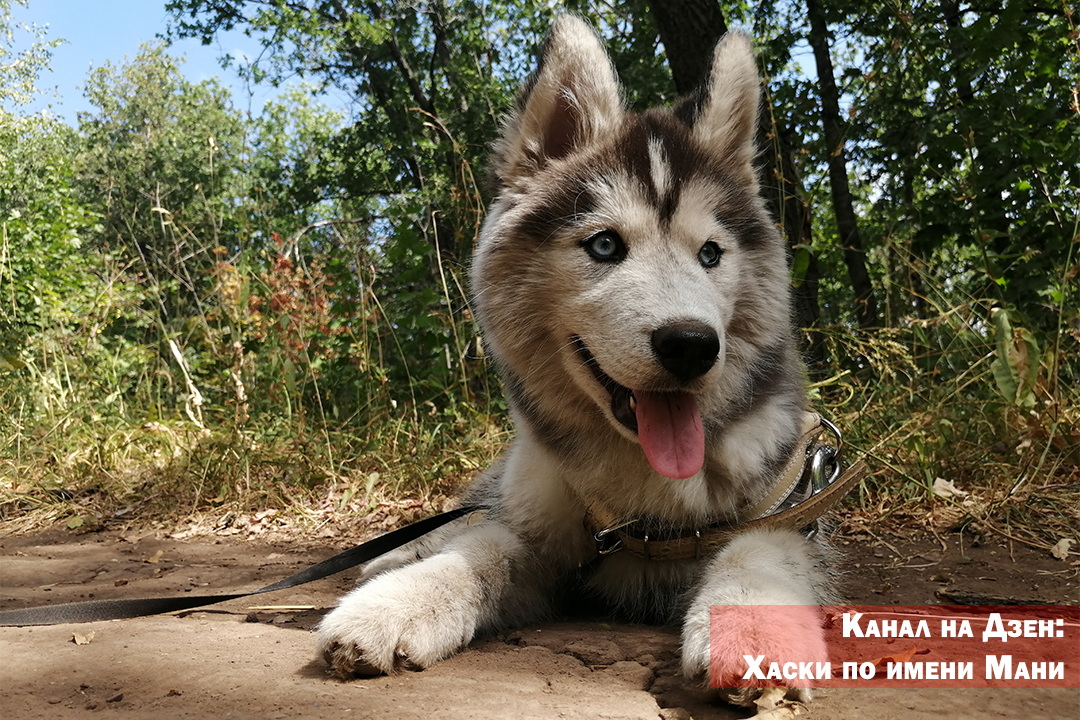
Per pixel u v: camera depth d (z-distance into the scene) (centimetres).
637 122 53
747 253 50
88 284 202
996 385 91
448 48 388
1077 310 103
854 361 115
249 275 130
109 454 117
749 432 48
